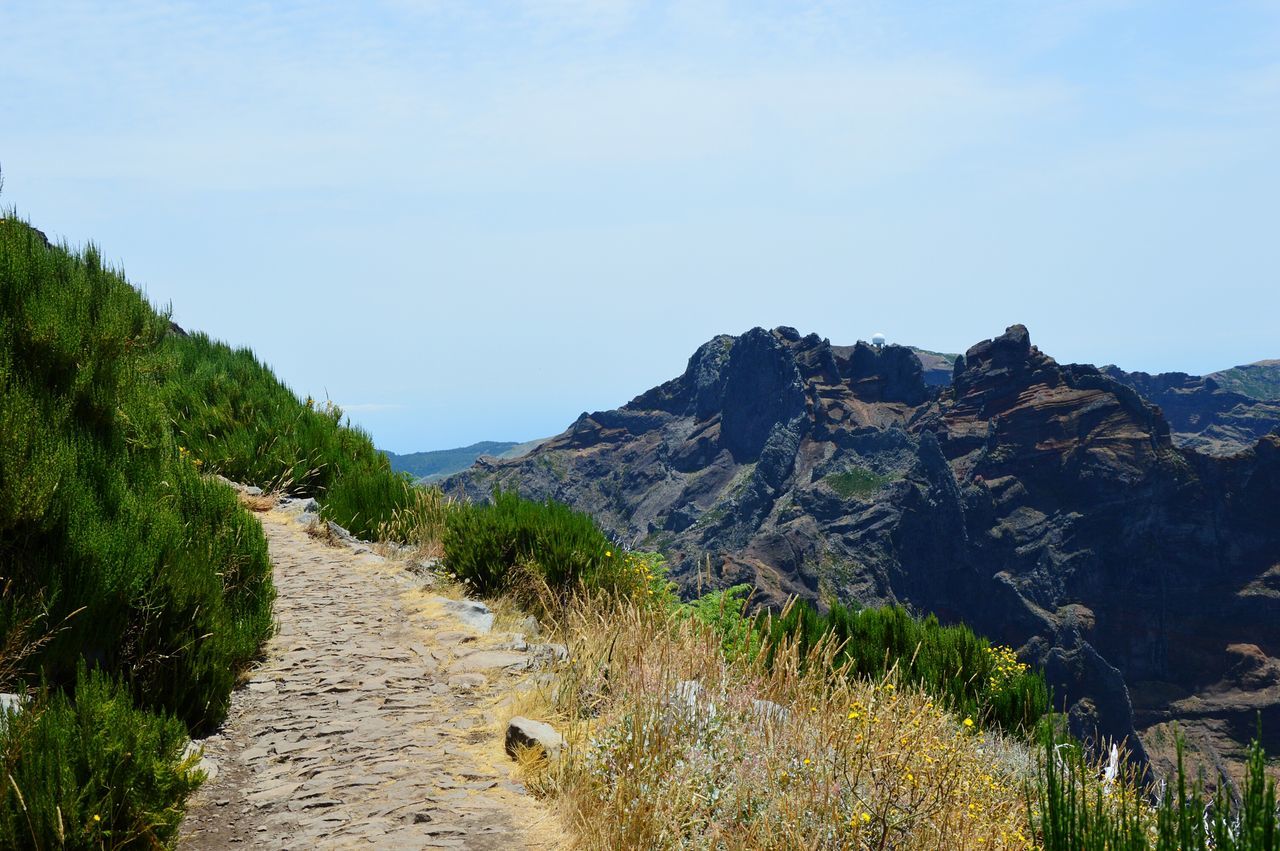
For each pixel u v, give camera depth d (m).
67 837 3.73
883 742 4.63
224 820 4.53
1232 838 2.30
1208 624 181.12
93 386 6.86
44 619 5.21
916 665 8.84
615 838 4.07
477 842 4.20
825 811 4.15
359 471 14.77
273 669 6.94
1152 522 189.00
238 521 7.75
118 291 8.12
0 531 5.28
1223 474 189.25
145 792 4.12
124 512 6.17
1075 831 2.88
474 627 8.24
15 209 7.17
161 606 5.71
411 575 10.38
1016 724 7.96
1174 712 168.38
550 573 9.32
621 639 6.47
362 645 7.58
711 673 5.98
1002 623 194.00
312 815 4.52
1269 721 160.12
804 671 6.20
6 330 6.46
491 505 11.00
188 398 16.83
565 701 5.95
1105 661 171.88
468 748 5.41
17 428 5.48
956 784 4.60
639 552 10.02
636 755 4.63
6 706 4.39
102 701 4.34
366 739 5.54
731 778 4.51
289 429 16.62
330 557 11.09
